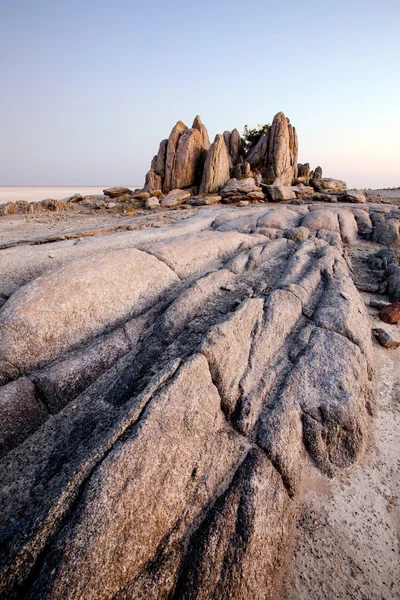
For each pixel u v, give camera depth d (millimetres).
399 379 10445
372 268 18688
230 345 7957
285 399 7582
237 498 5703
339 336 9516
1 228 26781
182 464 5668
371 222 26781
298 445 7180
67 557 4164
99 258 11117
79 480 4922
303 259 13945
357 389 8461
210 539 5141
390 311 13750
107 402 7285
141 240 15883
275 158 47625
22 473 5984
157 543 4910
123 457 5090
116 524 4547
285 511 6199
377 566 5738
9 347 7727
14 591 4121
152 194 42188
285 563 5664
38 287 9047
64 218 32625
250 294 11242
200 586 4738
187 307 10023
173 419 5953
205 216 25172
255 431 6938
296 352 9023
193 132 44438
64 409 7363
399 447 8031
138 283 10797
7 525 5105
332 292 11523
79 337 8914
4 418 6574
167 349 8445
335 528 6227
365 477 7207
